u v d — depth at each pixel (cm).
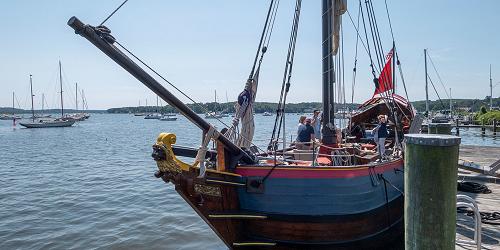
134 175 2036
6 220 1165
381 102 1355
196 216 1192
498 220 815
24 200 1442
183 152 716
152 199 1442
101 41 512
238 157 673
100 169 2284
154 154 605
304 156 841
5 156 3062
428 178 425
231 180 661
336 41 920
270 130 6203
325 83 879
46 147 3884
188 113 595
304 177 661
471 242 633
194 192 627
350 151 926
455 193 431
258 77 820
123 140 4894
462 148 2086
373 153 910
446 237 426
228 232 676
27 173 2142
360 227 716
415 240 436
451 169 425
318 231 673
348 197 679
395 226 845
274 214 669
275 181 664
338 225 681
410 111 1309
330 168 663
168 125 10050
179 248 917
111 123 11450
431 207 424
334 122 885
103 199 1452
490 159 1652
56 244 950
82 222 1138
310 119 927
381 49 1046
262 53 845
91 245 941
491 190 1102
